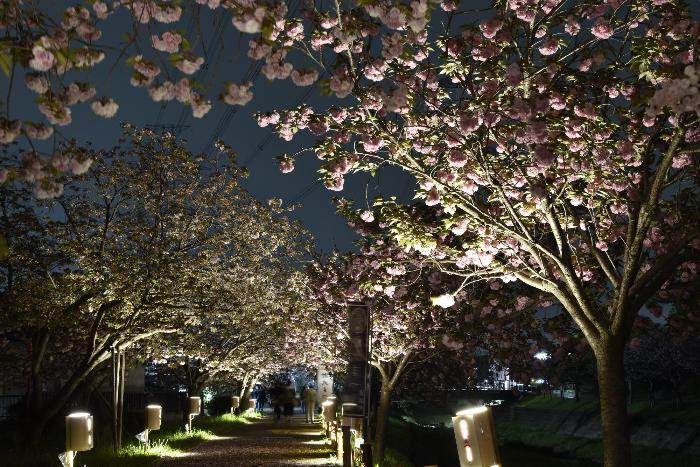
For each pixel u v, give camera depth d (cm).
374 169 1063
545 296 1405
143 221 2073
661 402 4525
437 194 1077
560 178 1087
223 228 2256
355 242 1797
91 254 1881
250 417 4494
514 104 932
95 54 483
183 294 1931
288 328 2858
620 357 1034
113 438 1944
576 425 4769
